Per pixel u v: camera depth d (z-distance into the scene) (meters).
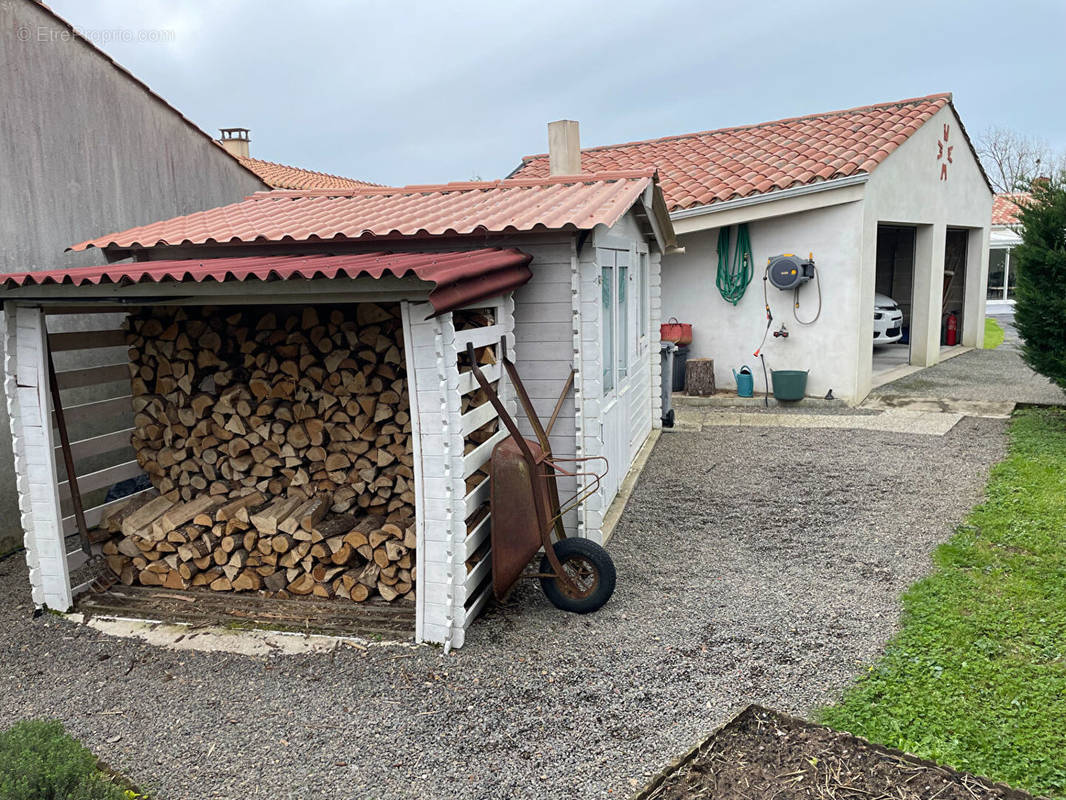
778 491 7.52
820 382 11.48
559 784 3.40
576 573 5.29
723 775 3.29
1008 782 3.22
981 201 16.34
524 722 3.87
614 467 7.24
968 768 3.31
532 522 4.83
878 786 3.15
